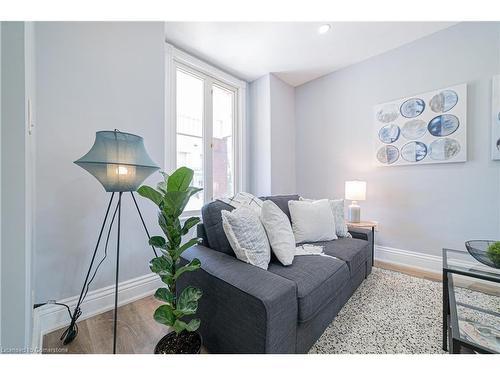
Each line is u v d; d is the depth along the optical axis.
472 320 1.22
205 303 1.20
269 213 1.57
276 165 3.27
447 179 2.24
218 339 1.11
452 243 2.21
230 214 1.36
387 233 2.64
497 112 1.96
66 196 1.48
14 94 0.81
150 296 1.83
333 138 3.14
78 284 1.53
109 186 1.20
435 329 1.39
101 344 1.28
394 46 2.52
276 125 3.27
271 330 0.92
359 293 1.84
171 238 1.13
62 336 1.32
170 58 2.43
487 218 2.04
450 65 2.20
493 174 2.00
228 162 3.25
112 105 1.67
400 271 2.32
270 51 2.61
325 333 1.35
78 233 1.53
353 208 2.55
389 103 2.59
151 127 1.88
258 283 1.04
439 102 2.25
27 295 0.91
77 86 1.52
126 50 1.74
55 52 1.43
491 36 2.00
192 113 2.79
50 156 1.42
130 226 1.77
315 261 1.50
